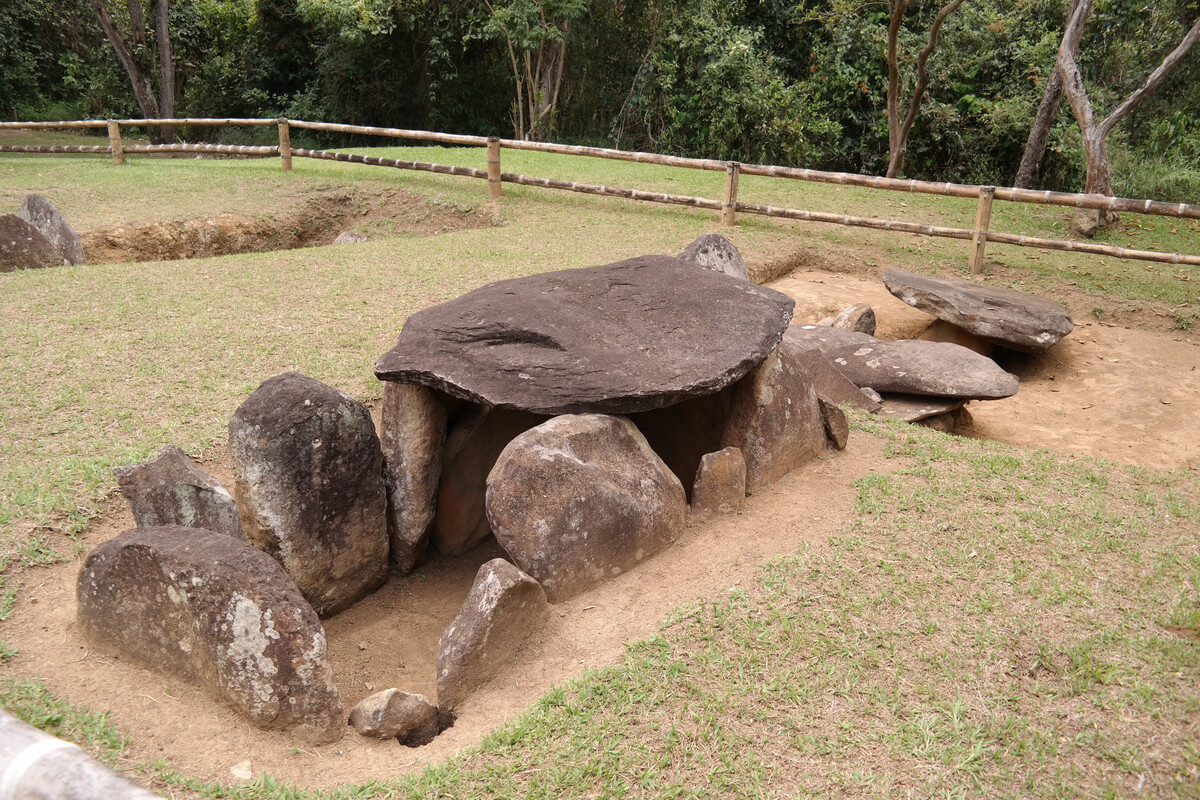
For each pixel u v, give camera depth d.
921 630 3.10
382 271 7.58
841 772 2.51
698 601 3.29
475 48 16.69
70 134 19.42
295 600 2.74
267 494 3.38
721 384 3.77
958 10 16.28
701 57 16.22
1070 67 10.14
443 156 13.09
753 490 4.18
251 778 2.54
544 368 3.72
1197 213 7.79
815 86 16.77
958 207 10.66
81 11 21.12
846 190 11.44
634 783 2.49
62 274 7.22
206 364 5.31
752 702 2.77
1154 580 3.43
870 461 4.53
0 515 3.64
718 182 11.60
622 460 3.68
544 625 3.23
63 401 4.70
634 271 4.61
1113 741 2.62
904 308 8.03
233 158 15.19
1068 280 8.50
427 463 3.93
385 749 2.78
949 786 2.46
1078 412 6.48
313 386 3.52
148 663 2.92
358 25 14.91
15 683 2.75
